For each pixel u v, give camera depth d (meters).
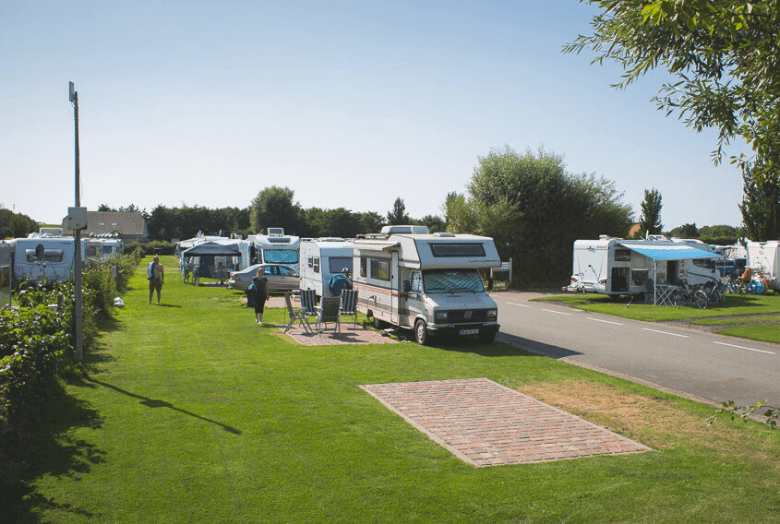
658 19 3.43
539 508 4.92
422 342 13.54
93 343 12.16
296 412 7.47
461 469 5.73
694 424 7.53
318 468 5.62
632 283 24.20
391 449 6.22
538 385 9.61
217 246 29.81
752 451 6.52
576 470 5.82
